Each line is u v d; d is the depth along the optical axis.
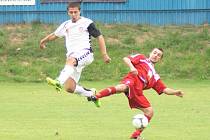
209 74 54.81
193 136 25.62
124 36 61.62
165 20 64.06
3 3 64.88
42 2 64.62
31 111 33.91
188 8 63.50
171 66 55.78
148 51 58.88
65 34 26.23
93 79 53.66
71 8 25.80
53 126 28.38
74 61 25.50
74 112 33.53
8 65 56.53
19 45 60.09
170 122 29.81
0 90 46.16
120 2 63.91
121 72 54.78
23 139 24.61
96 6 64.12
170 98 40.84
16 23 64.94
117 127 28.17
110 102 38.41
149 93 44.22
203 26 63.31
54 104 37.31
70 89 25.86
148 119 25.16
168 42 60.25
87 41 25.86
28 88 47.66
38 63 56.94
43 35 61.88
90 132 26.66
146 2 63.81
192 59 57.19
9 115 32.22
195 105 36.94
